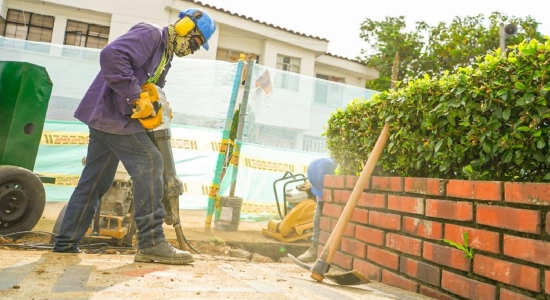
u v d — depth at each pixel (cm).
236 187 589
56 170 541
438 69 1975
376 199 264
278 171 615
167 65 288
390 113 266
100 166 277
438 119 230
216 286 181
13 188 358
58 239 274
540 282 160
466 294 191
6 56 545
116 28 1388
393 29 1992
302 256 366
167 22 1415
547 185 161
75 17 1380
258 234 539
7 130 384
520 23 1961
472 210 195
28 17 1348
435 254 212
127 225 387
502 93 189
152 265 230
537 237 165
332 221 309
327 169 371
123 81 235
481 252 188
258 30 1580
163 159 268
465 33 1991
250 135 591
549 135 176
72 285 165
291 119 625
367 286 232
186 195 562
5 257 223
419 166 241
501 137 196
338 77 1895
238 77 568
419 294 218
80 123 556
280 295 174
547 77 175
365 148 298
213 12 1482
